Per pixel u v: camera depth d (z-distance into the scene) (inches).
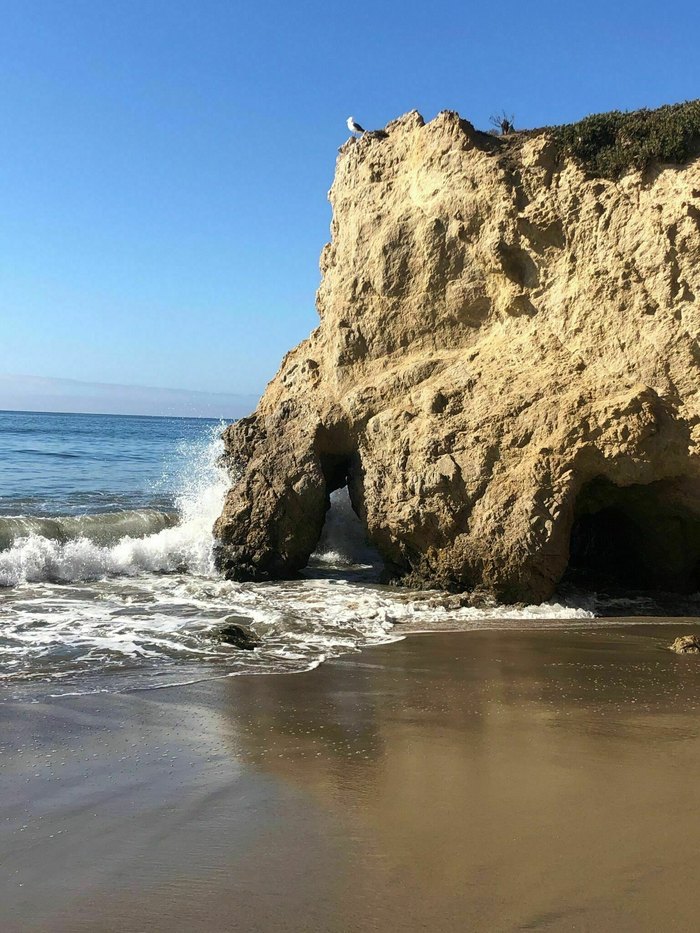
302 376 670.5
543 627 465.1
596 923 146.4
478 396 557.6
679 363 506.6
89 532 677.3
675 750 244.2
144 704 299.1
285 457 624.7
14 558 583.8
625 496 556.7
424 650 401.4
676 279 513.3
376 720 279.3
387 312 621.6
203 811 201.8
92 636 418.3
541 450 520.4
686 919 147.3
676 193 525.3
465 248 595.2
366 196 662.5
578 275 551.8
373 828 189.9
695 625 477.1
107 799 210.1
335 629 449.7
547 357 550.3
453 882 163.0
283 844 182.5
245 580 607.2
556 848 176.9
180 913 155.6
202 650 391.9
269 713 288.5
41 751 247.0
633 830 185.3
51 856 179.2
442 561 550.6
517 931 144.9
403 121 663.1
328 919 151.6
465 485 540.1
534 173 572.7
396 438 581.3
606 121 578.6
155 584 580.4
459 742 253.8
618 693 316.2
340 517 741.3
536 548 507.5
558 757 238.1
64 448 1836.9
